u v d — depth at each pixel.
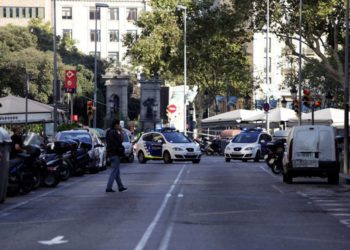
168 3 103.62
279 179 41.81
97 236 18.81
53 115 59.03
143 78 118.25
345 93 46.69
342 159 55.16
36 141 38.16
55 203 27.86
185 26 98.44
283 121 77.44
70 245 17.31
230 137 87.81
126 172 47.97
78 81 118.00
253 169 51.66
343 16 71.38
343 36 73.44
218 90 108.19
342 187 36.53
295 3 74.31
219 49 101.81
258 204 27.47
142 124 118.88
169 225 20.98
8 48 102.69
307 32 74.62
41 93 100.62
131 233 19.33
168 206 26.42
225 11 99.62
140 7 175.38
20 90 100.06
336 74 73.06
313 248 17.00
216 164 60.03
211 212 24.53
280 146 47.19
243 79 105.69
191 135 104.81
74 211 24.98
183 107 109.56
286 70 142.88
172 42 101.94
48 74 100.38
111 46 176.00
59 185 37.09
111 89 126.75
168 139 62.72
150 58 100.81
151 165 58.47
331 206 26.95
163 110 119.56
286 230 20.16
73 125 66.06
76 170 44.09
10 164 30.78
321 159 38.06
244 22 85.94
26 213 24.50
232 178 42.19
